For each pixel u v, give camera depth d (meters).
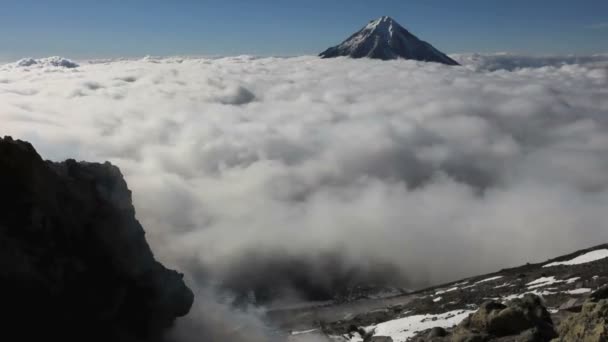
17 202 22.67
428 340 27.12
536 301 23.78
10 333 20.75
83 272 24.12
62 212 24.50
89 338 23.33
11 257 21.22
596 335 15.46
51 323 22.02
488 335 22.59
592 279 44.12
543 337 21.05
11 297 21.08
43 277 22.00
